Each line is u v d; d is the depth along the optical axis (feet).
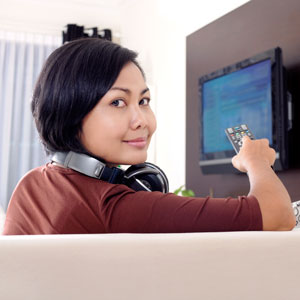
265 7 10.33
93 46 2.36
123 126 2.34
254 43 10.62
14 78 16.75
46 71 2.40
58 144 2.38
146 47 14.76
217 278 1.61
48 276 1.42
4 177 16.24
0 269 1.38
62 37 17.17
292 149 9.25
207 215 2.02
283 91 8.96
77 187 2.24
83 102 2.28
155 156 13.78
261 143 2.64
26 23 16.90
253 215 2.06
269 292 1.68
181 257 1.57
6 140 16.35
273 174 2.37
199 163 11.62
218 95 10.89
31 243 1.42
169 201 2.06
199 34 12.84
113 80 2.29
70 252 1.45
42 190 2.38
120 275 1.50
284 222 2.14
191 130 12.94
